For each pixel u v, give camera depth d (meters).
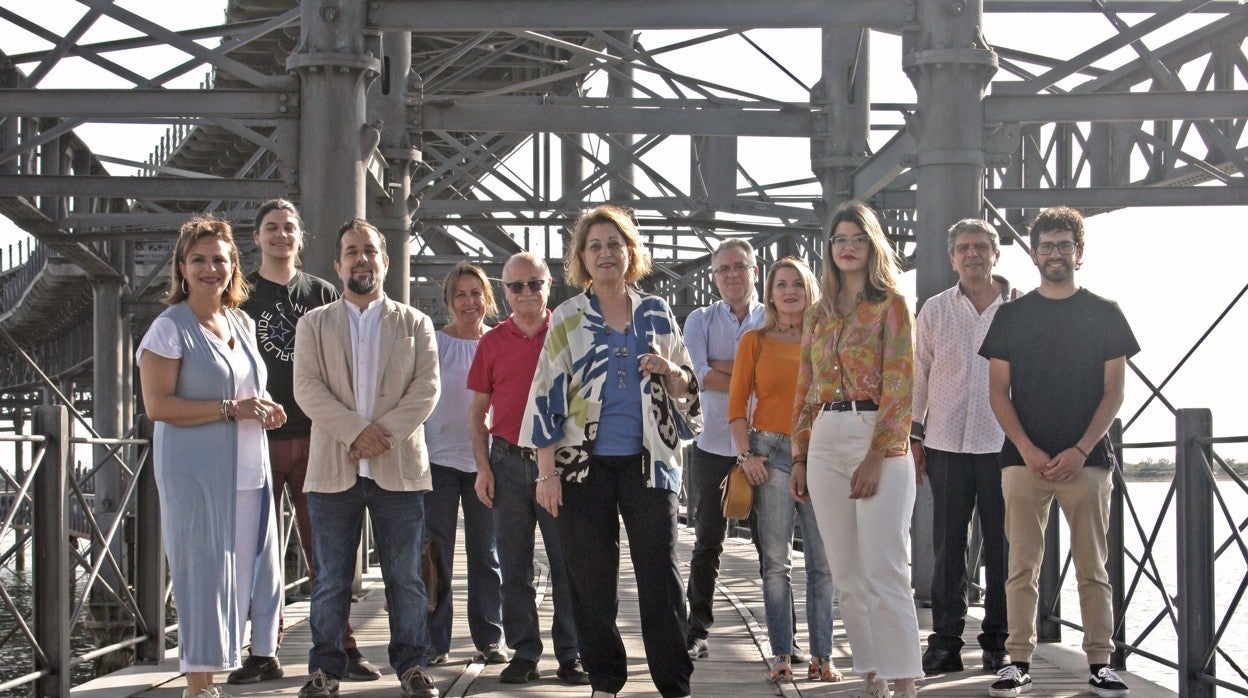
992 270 6.75
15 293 31.73
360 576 9.84
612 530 5.26
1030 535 6.10
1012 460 6.11
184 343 5.54
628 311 5.33
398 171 12.38
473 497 7.02
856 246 5.52
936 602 6.68
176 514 5.51
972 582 9.13
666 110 12.45
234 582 5.61
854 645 5.66
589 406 5.19
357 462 5.94
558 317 5.29
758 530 6.75
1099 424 5.95
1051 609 7.46
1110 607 6.10
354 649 6.59
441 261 25.45
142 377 5.50
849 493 5.55
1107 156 16.25
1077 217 6.02
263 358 6.48
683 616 5.25
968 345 6.64
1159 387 8.66
